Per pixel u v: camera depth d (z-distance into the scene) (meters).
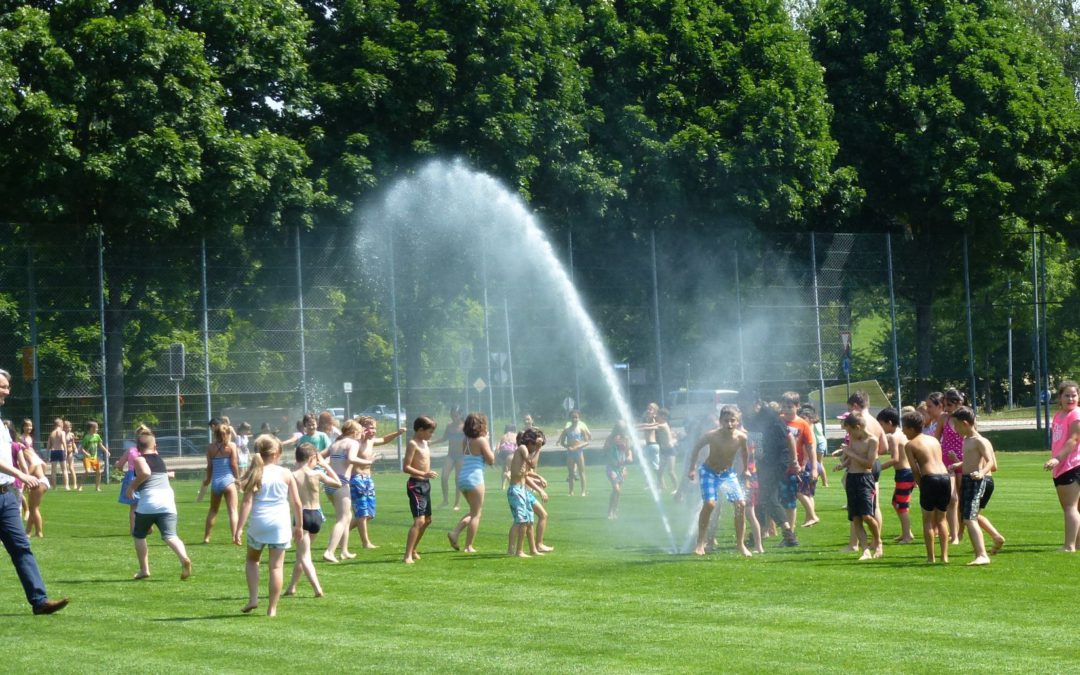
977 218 47.19
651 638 10.63
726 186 43.81
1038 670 9.13
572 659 9.86
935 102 46.59
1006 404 74.81
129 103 35.44
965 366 49.34
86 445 33.81
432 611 12.31
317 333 39.12
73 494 30.95
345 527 16.70
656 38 44.00
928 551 15.09
